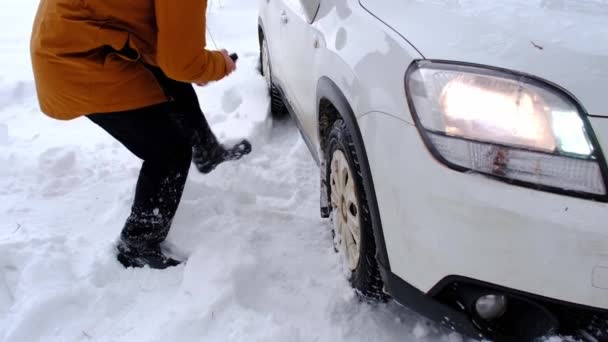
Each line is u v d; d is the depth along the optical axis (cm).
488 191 142
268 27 362
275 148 361
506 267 143
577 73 144
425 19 175
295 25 274
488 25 162
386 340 197
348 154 195
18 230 263
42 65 194
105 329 207
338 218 223
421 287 160
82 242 256
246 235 254
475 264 146
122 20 188
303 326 204
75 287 222
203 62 195
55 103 204
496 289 146
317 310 211
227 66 212
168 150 220
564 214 137
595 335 150
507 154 143
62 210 284
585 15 166
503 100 146
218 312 207
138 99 205
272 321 203
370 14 198
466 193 144
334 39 215
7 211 282
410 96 158
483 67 150
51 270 233
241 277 223
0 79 470
